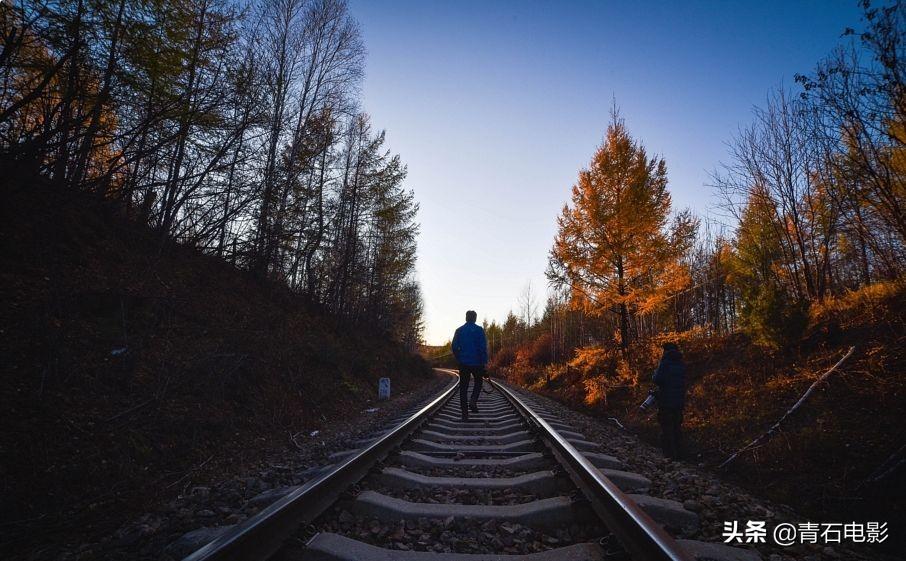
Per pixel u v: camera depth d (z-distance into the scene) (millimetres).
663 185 14461
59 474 3619
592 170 15148
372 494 3309
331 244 19188
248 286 12750
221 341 7863
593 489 3236
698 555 2598
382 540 2727
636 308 14688
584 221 14977
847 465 5340
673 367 6730
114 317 6336
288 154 14875
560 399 16734
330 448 5883
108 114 8742
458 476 4246
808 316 8648
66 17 7012
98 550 2744
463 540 2707
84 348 5301
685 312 20156
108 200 8906
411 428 6512
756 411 7738
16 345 4668
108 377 5121
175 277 9344
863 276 10891
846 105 6891
